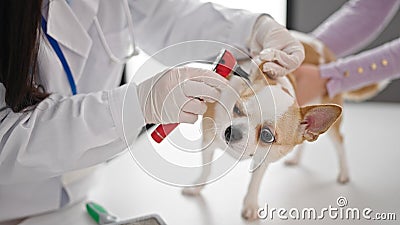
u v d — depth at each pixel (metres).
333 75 0.78
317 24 1.19
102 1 0.74
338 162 0.87
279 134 0.58
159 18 0.80
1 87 0.63
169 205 0.79
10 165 0.64
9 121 0.62
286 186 0.84
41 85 0.67
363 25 0.87
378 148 0.97
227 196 0.81
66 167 0.64
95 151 0.63
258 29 0.71
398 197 0.80
